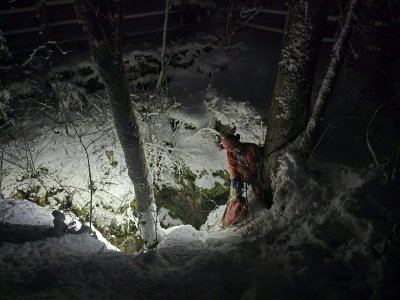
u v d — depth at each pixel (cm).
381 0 516
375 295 254
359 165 424
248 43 838
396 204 310
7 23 752
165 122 679
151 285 313
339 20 381
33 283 310
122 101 422
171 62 775
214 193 622
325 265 301
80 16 369
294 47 396
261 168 481
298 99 418
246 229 426
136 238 646
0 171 573
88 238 436
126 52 741
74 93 651
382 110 524
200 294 300
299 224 370
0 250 362
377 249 281
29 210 502
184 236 453
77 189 598
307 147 431
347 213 321
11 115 664
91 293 300
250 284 305
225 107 646
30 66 732
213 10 893
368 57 646
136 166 489
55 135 641
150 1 855
